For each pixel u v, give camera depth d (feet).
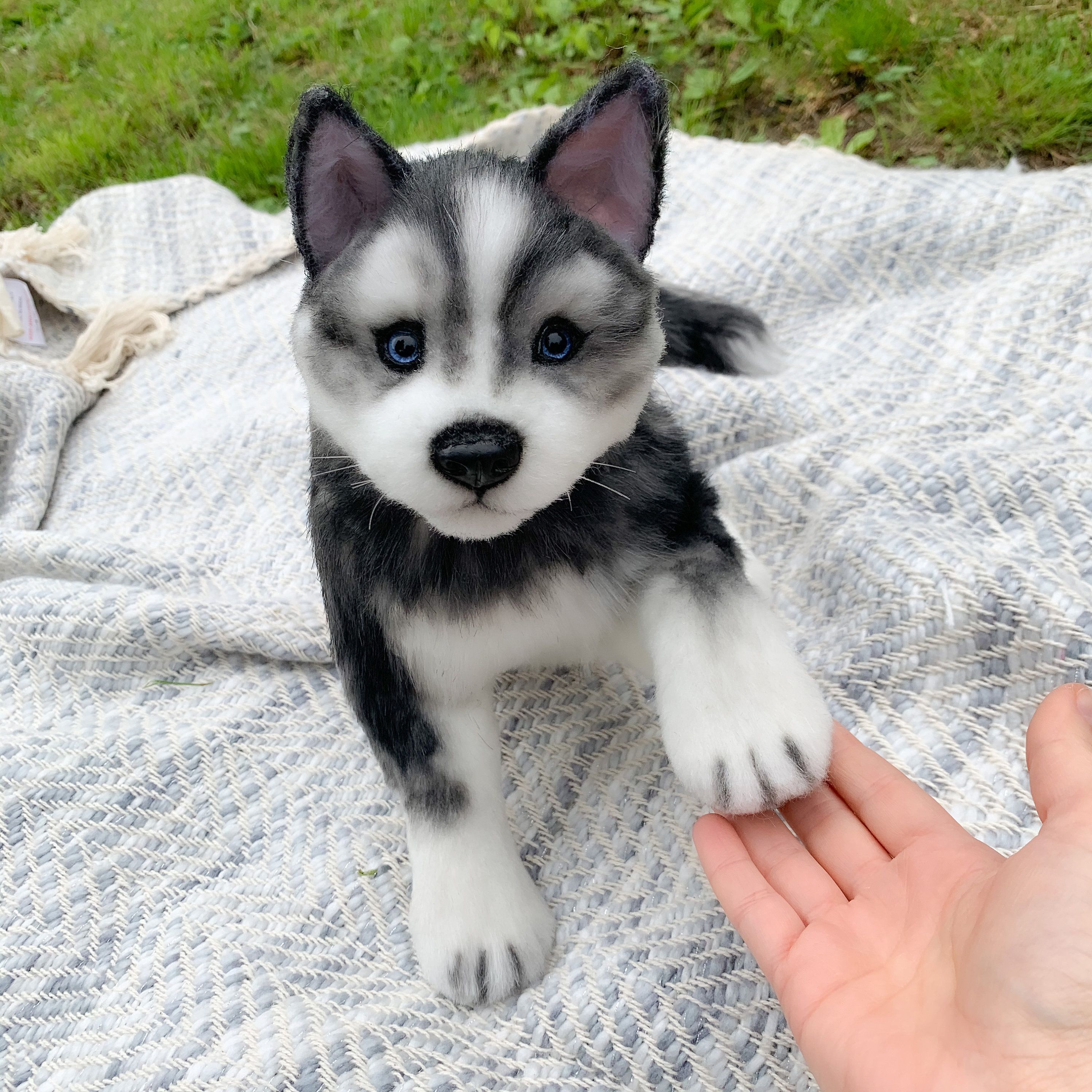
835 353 2.11
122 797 1.57
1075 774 1.03
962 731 1.46
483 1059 1.28
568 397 1.13
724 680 1.24
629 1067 1.26
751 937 1.20
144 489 2.13
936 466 1.71
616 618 1.36
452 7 3.98
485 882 1.33
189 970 1.38
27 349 2.49
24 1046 1.34
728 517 1.75
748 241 2.33
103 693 1.74
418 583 1.29
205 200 2.85
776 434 1.95
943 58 3.08
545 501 1.14
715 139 2.84
